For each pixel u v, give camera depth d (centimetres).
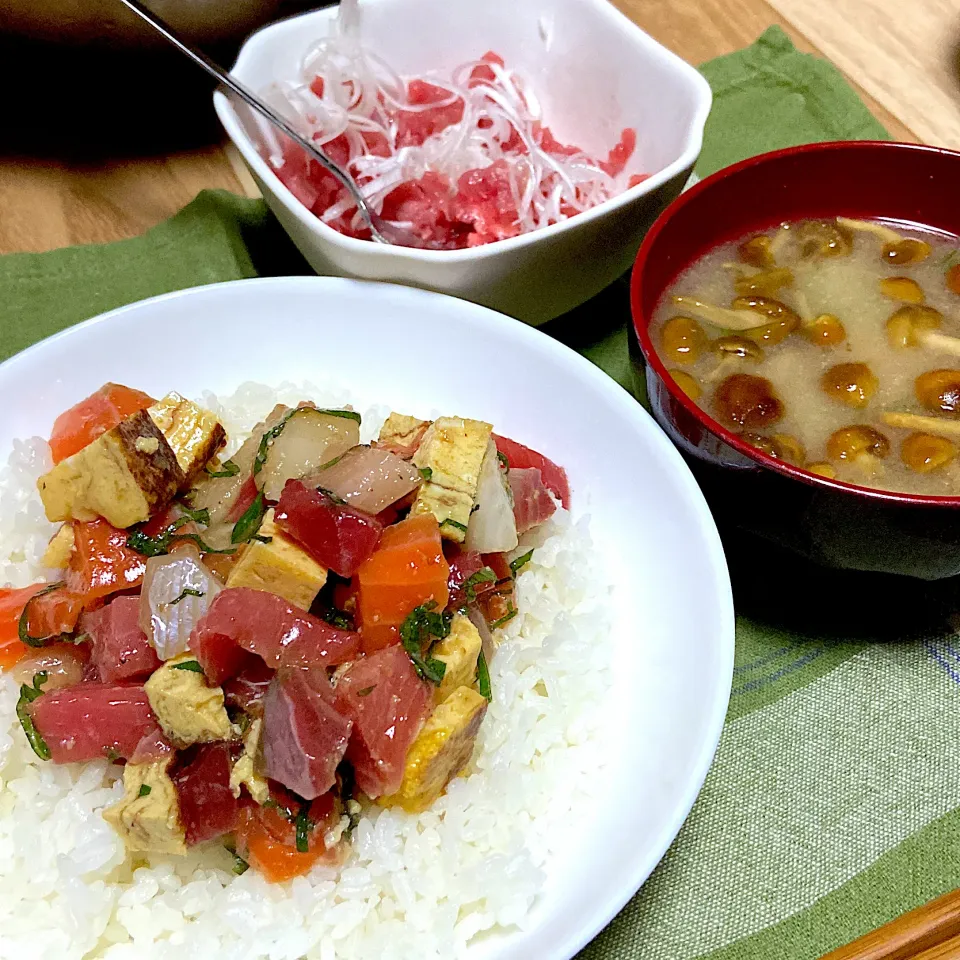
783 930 35
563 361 41
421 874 36
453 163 46
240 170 51
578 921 33
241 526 37
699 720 35
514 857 35
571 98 49
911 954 35
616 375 45
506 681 38
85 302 46
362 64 47
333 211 45
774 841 37
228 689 36
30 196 50
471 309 42
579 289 45
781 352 42
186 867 36
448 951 34
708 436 37
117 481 37
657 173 44
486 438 38
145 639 36
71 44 49
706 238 44
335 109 46
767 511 38
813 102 52
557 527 41
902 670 39
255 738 35
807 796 37
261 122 45
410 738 35
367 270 42
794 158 43
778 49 54
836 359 42
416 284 42
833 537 37
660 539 39
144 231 49
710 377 42
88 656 38
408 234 45
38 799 37
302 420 39
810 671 39
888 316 43
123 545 38
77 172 50
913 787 37
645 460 39
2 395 41
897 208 45
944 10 56
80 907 35
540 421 42
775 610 40
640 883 33
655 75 46
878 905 36
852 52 54
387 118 47
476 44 50
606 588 39
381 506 37
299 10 53
